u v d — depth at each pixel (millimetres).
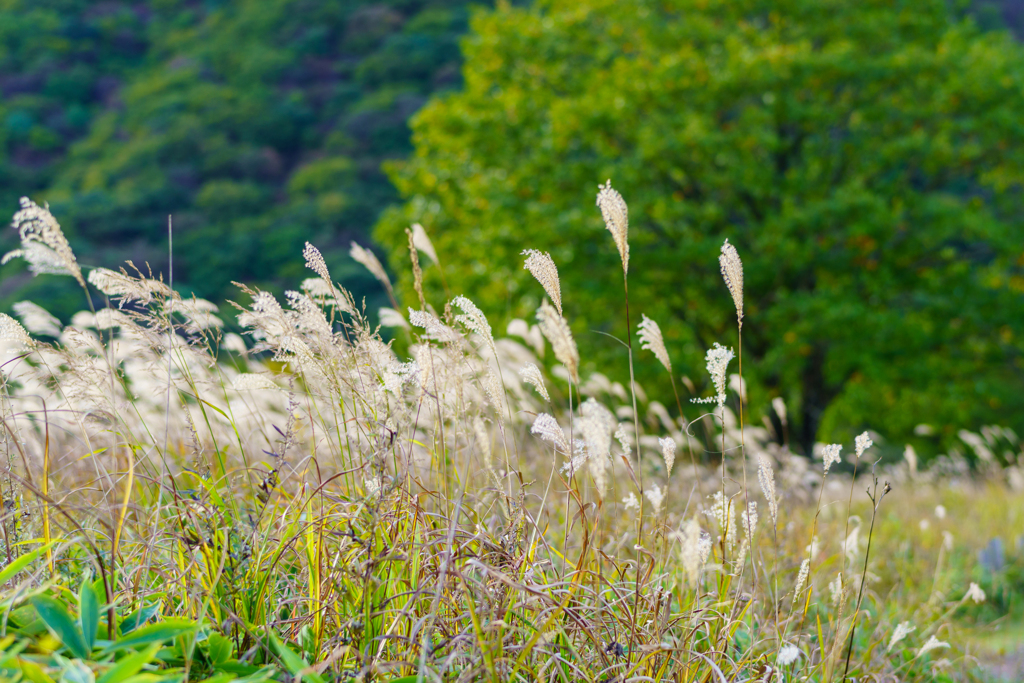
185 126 37094
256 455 2848
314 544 2092
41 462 2580
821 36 14008
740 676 2316
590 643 2139
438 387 2314
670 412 13391
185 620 1679
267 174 35500
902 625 2844
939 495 8273
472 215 14328
